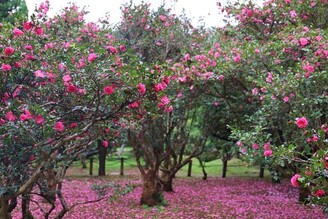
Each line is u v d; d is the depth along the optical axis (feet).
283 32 25.52
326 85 20.04
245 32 31.45
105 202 32.68
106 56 13.82
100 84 12.84
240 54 25.45
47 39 16.06
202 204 33.42
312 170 11.84
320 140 14.19
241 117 31.65
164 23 34.99
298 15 27.66
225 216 28.78
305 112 19.70
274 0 28.86
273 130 24.70
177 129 38.75
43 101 14.24
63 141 13.52
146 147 33.42
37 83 14.07
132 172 58.75
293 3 27.55
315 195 12.09
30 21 14.33
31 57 13.88
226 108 34.45
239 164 69.67
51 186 18.30
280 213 29.81
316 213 29.40
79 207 30.55
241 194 39.50
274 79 20.47
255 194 39.65
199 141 41.47
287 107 20.80
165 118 33.63
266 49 24.70
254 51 24.86
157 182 34.09
